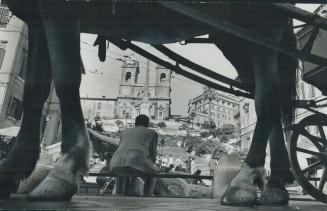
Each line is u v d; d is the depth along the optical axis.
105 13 2.35
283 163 2.77
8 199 1.90
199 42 3.33
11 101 24.78
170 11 2.41
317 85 3.68
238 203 2.11
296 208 2.06
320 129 3.48
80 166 1.90
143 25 2.50
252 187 2.21
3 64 24.80
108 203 2.02
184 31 2.61
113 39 3.02
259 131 2.45
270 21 2.60
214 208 1.88
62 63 1.92
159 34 2.61
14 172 2.04
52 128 23.92
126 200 2.69
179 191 5.54
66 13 1.95
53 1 1.92
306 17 2.52
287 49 2.35
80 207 1.56
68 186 1.81
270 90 2.52
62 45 1.93
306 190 3.29
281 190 2.55
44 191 1.74
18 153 2.12
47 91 2.36
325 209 1.99
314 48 3.40
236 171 4.88
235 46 3.28
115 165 4.34
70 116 1.95
